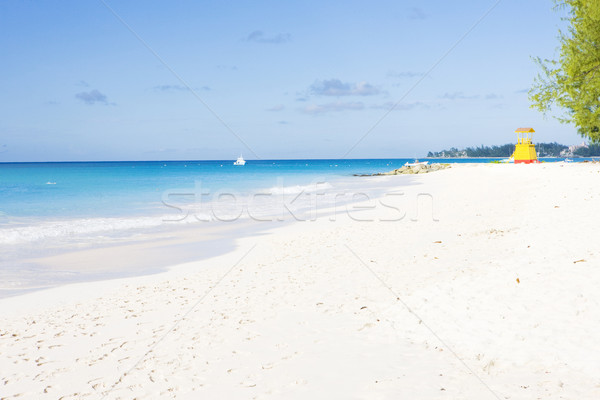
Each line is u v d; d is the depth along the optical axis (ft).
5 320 22.91
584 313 17.78
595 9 52.19
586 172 74.95
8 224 56.75
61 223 57.77
